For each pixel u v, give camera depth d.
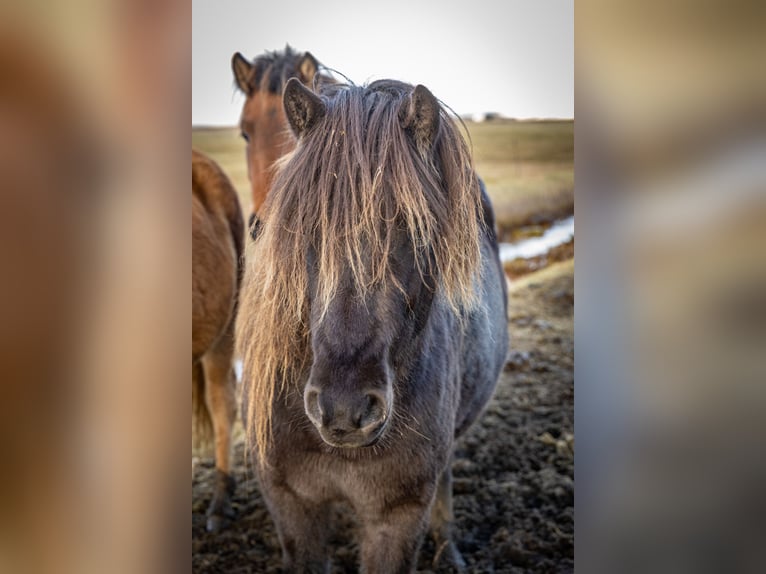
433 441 1.63
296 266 1.37
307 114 1.43
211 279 2.76
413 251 1.34
